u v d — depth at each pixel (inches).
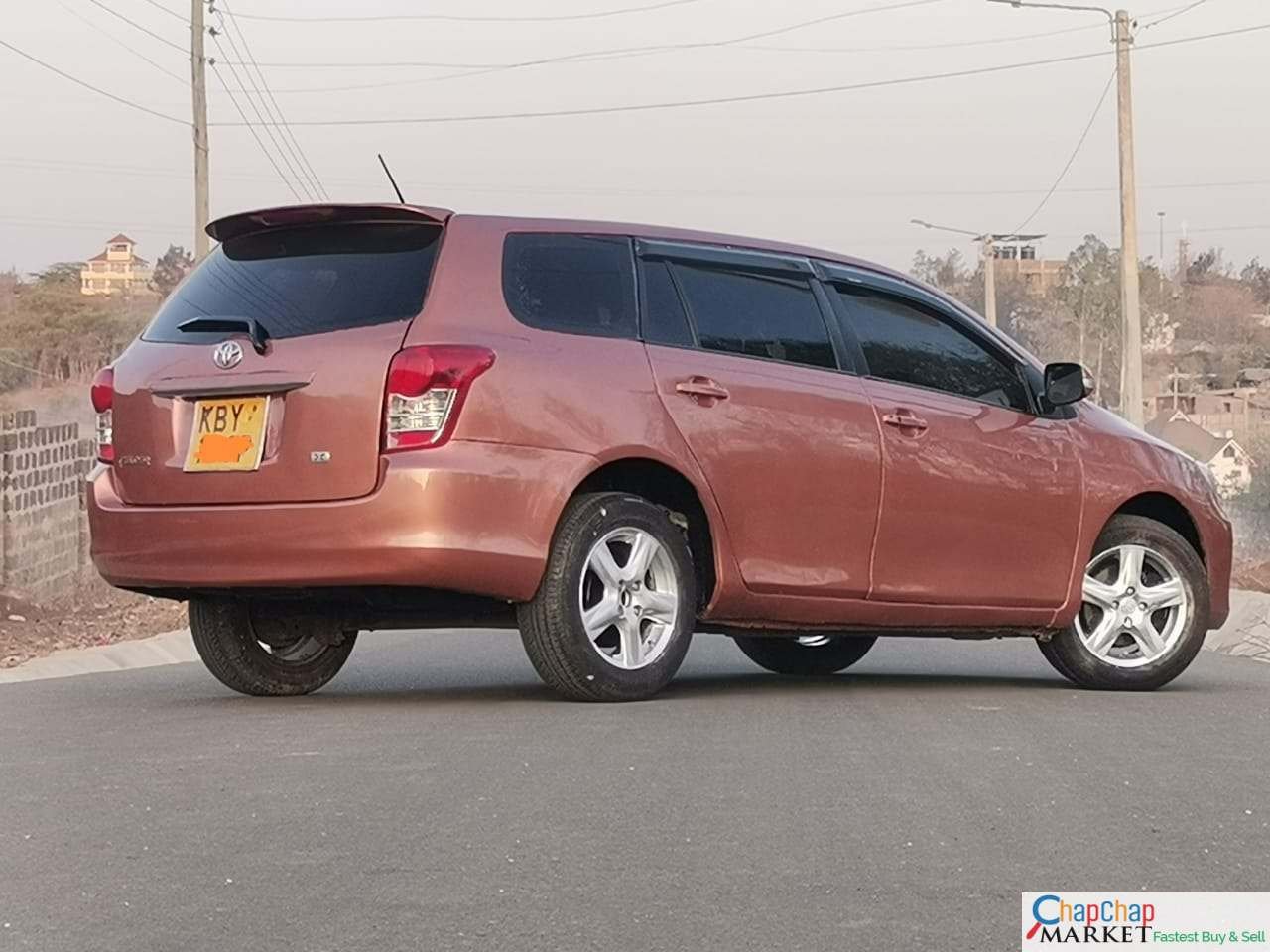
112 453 285.1
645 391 278.4
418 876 170.1
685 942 150.5
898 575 304.8
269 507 265.3
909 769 224.2
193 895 163.6
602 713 265.0
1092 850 182.9
